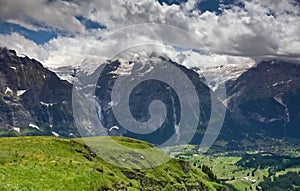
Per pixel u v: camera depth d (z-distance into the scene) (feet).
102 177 271.49
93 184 240.53
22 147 353.92
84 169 274.98
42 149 367.45
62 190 200.44
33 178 200.34
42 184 194.70
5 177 179.01
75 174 245.45
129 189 313.73
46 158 283.79
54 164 259.60
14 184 170.91
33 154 294.66
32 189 176.76
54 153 361.51
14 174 195.11
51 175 221.25
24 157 261.24
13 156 252.21
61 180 219.00
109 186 262.88
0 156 238.89
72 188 212.84
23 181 185.78
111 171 340.39
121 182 299.99
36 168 224.33
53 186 200.75
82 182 233.76
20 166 221.25
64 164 272.51
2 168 198.08
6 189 155.22
